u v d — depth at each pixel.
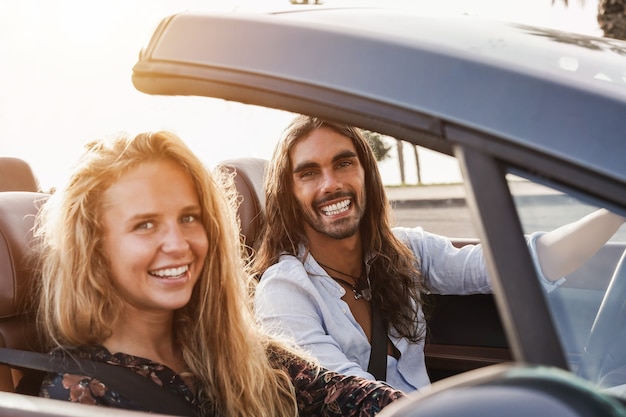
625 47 1.44
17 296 1.89
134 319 1.78
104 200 1.70
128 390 1.67
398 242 2.59
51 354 1.74
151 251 1.71
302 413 2.02
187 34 1.21
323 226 2.44
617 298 1.31
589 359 1.23
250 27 1.19
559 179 1.00
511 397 0.80
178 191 1.75
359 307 2.54
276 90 1.13
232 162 2.85
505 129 1.02
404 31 1.18
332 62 1.12
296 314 2.40
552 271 1.24
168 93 1.22
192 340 1.90
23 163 4.69
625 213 0.99
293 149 2.45
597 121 1.01
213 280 1.90
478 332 2.74
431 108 1.05
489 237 1.00
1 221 1.91
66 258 1.70
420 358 2.61
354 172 2.45
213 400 1.90
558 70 1.11
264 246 2.56
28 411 1.35
